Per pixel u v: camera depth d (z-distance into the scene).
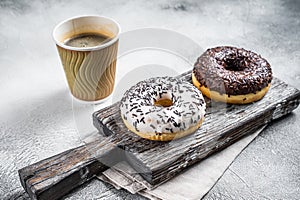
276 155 0.65
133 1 0.92
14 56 0.79
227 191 0.61
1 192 0.61
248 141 0.66
